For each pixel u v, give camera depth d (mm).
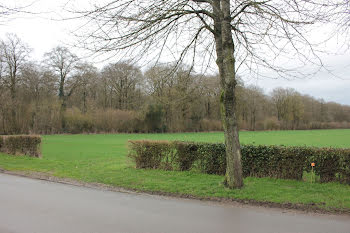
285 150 9094
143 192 8070
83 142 32562
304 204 6535
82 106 56469
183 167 10820
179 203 6867
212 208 6414
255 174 9484
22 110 44531
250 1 6934
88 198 7367
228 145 7879
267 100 77062
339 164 8453
